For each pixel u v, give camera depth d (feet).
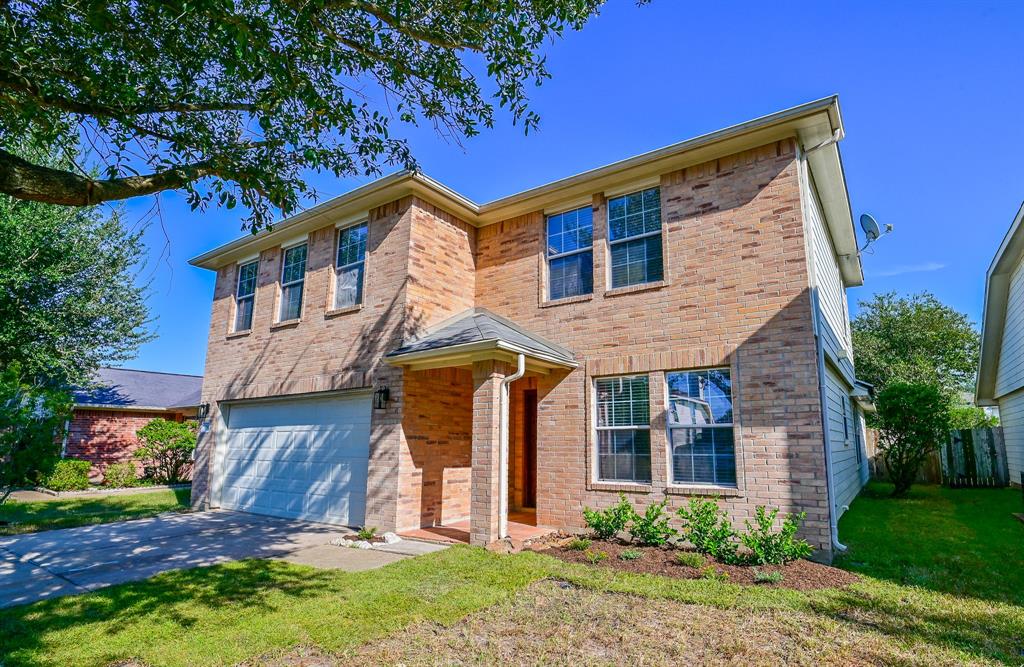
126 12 17.88
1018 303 46.19
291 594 19.79
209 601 19.02
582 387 31.55
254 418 43.57
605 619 17.24
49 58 18.13
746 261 27.61
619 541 27.61
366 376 34.76
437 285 35.96
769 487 25.26
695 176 30.01
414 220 35.01
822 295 32.35
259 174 19.38
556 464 31.58
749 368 26.63
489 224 39.01
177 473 67.67
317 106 19.75
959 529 31.09
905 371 90.63
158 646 15.14
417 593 19.80
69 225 58.34
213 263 49.65
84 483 58.65
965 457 56.13
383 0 19.58
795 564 23.00
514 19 20.76
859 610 17.67
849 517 35.45
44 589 20.90
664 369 29.07
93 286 61.36
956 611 17.60
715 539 24.14
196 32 19.16
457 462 35.86
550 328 33.88
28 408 34.17
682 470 27.99
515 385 40.75
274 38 18.53
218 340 47.83
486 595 19.49
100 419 71.72
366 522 32.68
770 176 27.68
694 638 15.67
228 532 32.96
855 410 52.44
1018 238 42.37
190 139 19.24
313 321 39.70
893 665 13.85
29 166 14.28
